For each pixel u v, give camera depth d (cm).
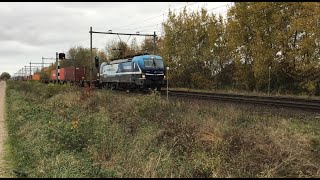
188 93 3094
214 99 2425
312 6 3166
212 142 1048
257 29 3559
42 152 1123
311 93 3169
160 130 1240
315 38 3092
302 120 1419
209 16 4556
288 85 3488
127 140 1208
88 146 1154
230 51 3941
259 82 3609
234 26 3775
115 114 1748
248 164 875
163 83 3362
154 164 883
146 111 1680
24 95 3988
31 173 958
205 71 4597
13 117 2150
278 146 932
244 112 1598
